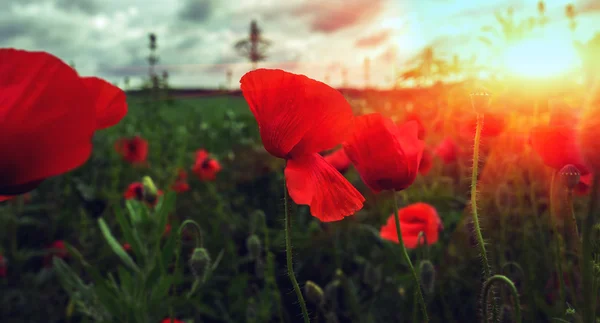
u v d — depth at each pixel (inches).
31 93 4.5
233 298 23.2
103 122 6.1
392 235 17.5
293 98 7.6
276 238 26.9
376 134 9.8
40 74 4.6
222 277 24.0
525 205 19.9
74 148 4.7
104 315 15.6
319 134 7.8
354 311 18.8
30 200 33.5
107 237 15.7
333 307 18.6
